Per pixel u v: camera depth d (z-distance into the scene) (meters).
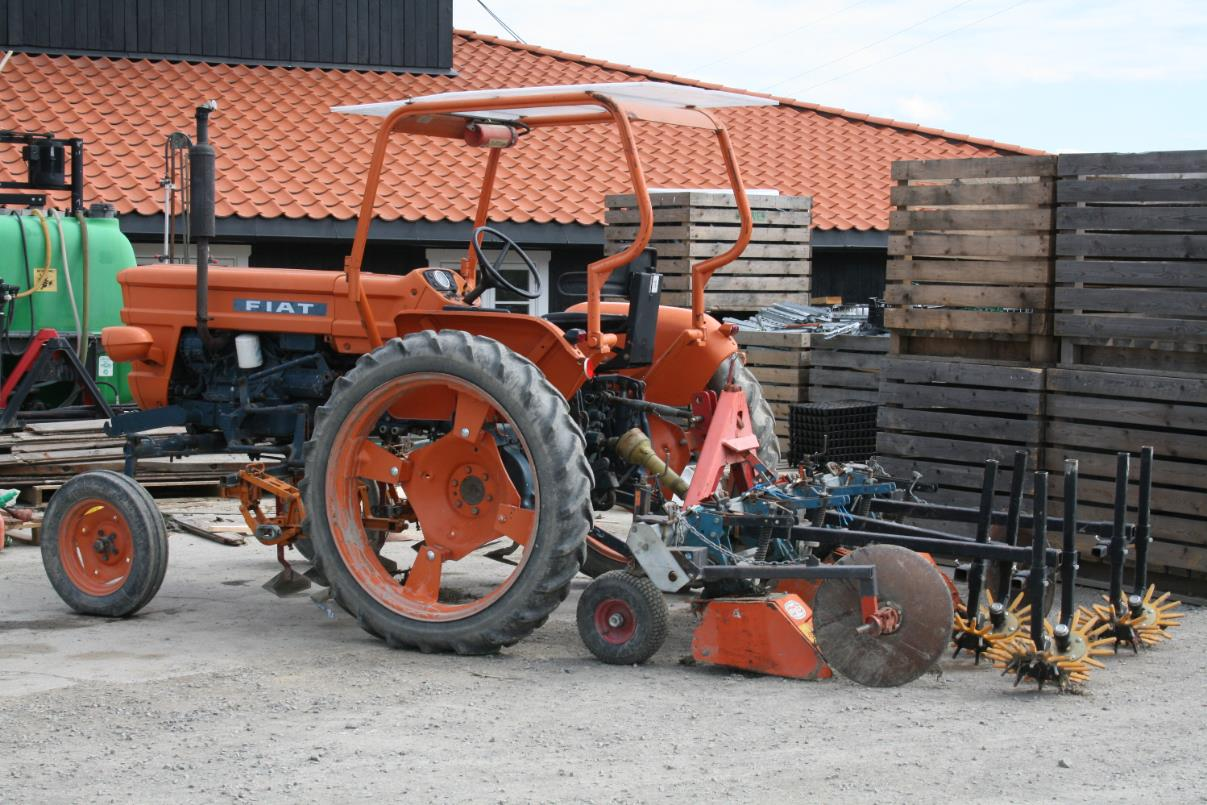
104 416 10.45
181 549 9.23
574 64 21.27
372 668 6.27
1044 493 5.86
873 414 10.41
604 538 6.63
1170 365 8.02
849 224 16.91
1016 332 8.48
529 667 6.29
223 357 7.78
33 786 4.65
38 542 9.36
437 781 4.69
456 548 6.71
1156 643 6.71
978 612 6.34
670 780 4.68
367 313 7.03
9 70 17.03
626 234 14.03
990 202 8.56
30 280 10.61
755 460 7.16
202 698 5.73
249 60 18.83
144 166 14.91
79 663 6.35
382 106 7.48
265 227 14.37
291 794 4.57
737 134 19.73
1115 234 8.09
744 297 13.96
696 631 6.20
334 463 6.79
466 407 6.53
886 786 4.62
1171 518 7.90
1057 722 5.38
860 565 5.82
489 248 15.75
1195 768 4.81
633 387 7.35
